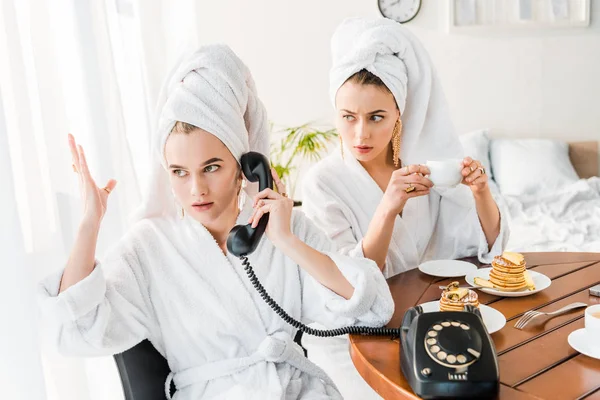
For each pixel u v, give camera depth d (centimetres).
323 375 114
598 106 393
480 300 125
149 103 171
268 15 366
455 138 168
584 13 378
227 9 362
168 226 116
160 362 111
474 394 81
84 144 144
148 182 116
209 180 106
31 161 125
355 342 107
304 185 170
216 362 109
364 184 167
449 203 170
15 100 122
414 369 85
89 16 141
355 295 108
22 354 113
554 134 397
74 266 97
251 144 120
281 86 375
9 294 111
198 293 111
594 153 389
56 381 134
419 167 137
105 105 144
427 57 158
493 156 375
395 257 164
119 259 109
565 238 274
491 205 153
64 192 137
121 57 162
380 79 149
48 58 133
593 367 92
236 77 108
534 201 338
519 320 111
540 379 89
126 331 104
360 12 372
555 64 388
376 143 154
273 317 113
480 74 387
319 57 374
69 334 95
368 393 146
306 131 377
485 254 158
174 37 179
